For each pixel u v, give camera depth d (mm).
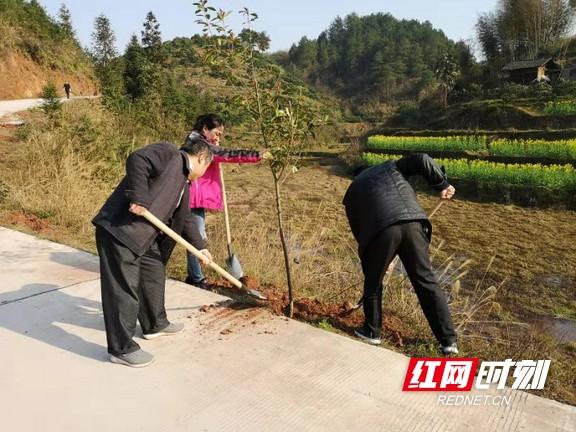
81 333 3637
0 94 27594
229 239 4656
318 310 4391
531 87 28969
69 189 7289
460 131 25000
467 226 12961
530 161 19641
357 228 3877
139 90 23703
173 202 3248
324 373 3252
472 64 41281
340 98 107438
